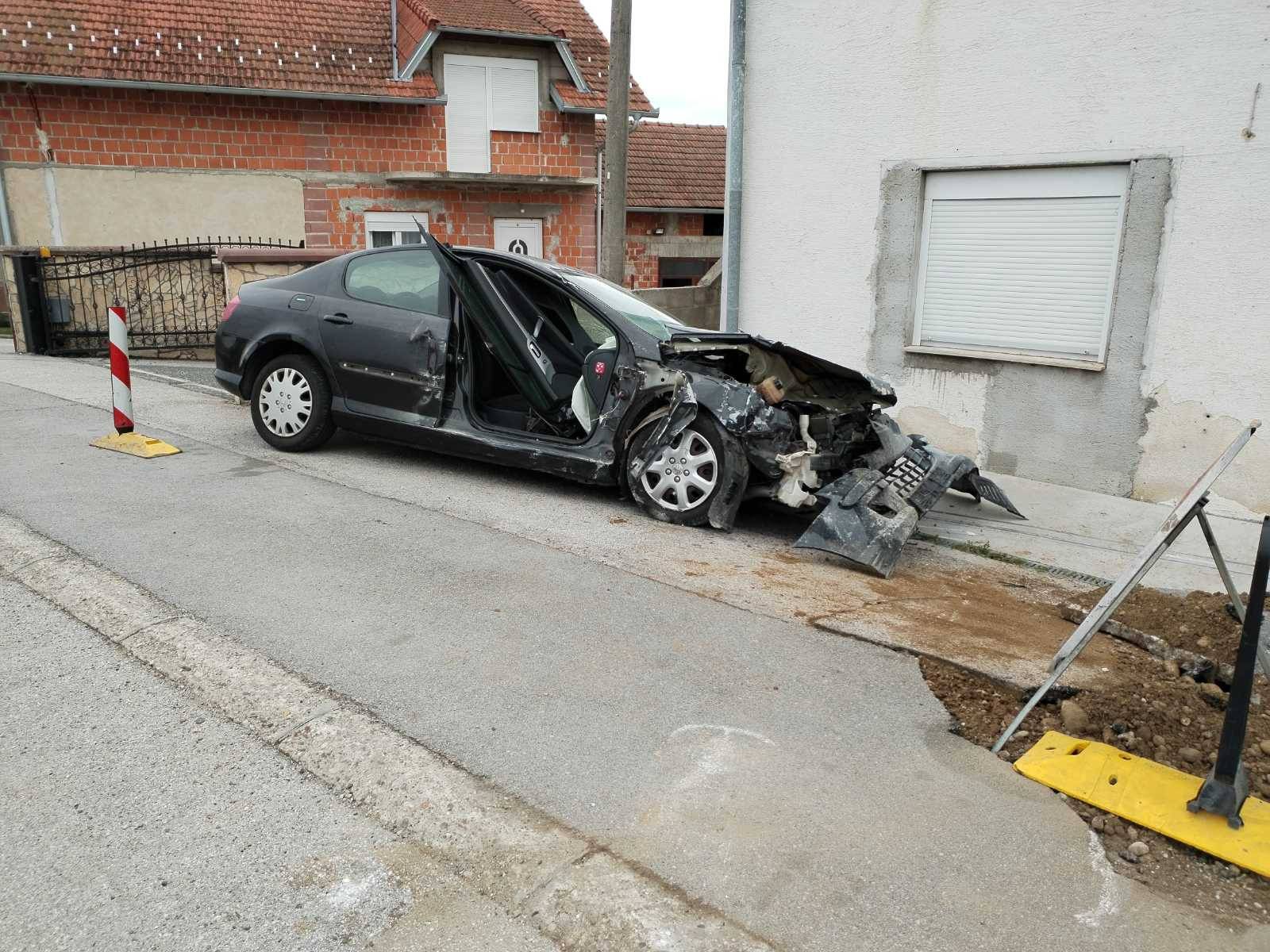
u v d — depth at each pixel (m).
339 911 2.59
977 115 7.64
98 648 4.00
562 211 21.84
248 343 7.25
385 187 20.02
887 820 3.06
